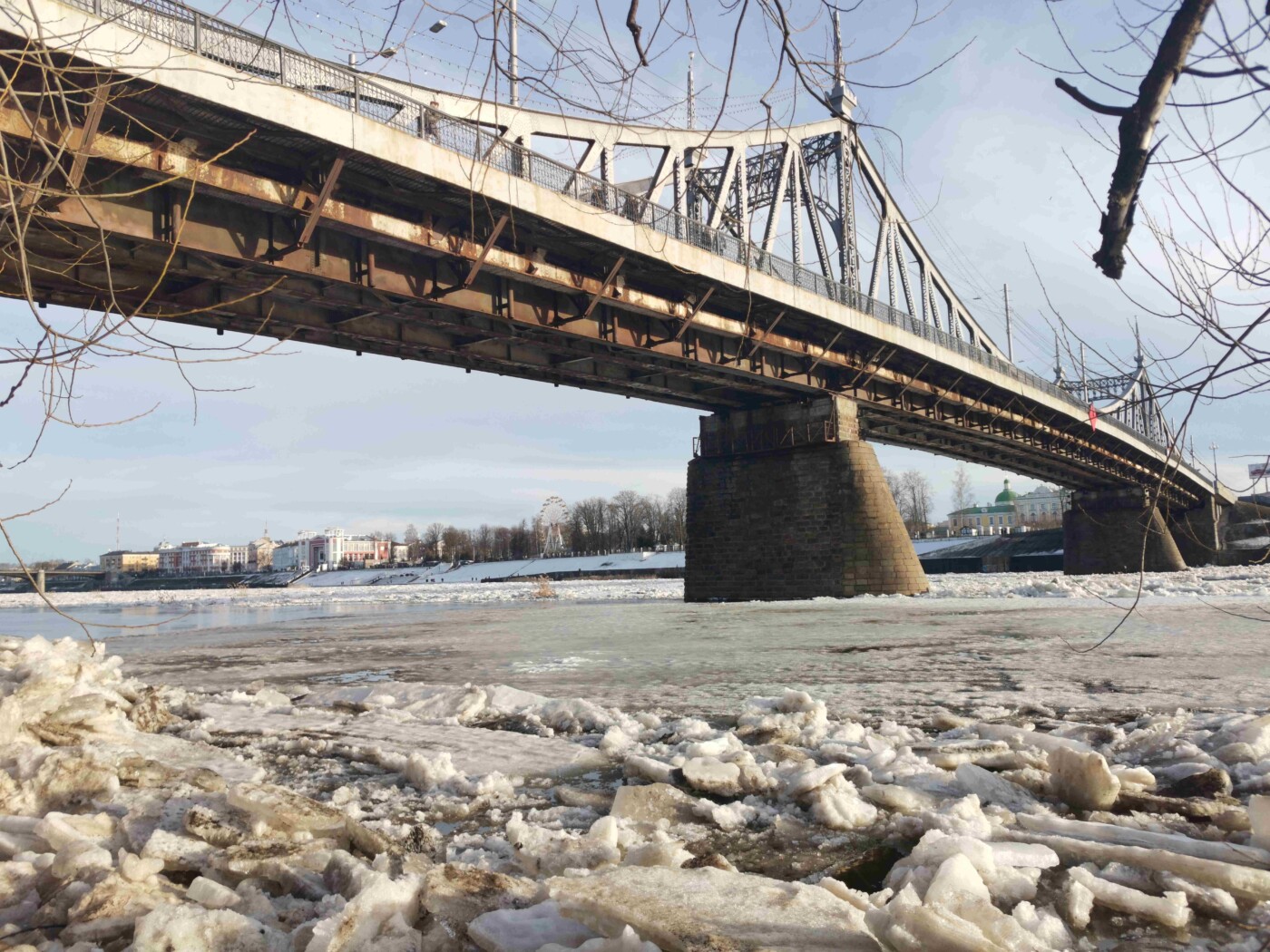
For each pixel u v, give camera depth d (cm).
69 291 1769
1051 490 16425
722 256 2797
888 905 257
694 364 3061
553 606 3641
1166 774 472
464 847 373
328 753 612
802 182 3847
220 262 1891
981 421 4691
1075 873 300
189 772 467
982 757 491
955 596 3216
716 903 255
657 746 580
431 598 5244
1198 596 2605
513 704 788
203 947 247
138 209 1642
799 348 3325
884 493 3597
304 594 7731
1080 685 878
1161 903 274
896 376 3916
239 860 321
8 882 310
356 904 258
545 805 452
